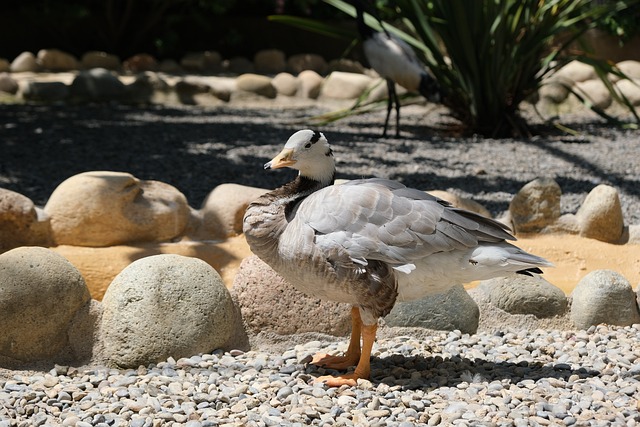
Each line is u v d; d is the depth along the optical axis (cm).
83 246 656
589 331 566
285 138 1288
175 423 420
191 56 2134
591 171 1059
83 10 2109
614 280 575
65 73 1958
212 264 661
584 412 426
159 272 521
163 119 1509
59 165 1056
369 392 455
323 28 1342
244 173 1014
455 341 550
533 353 526
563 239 712
